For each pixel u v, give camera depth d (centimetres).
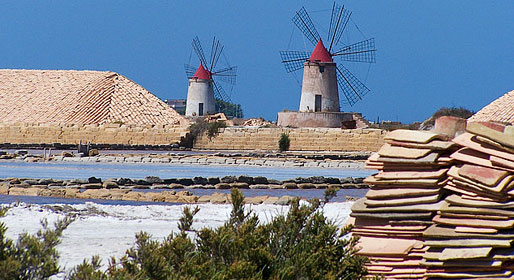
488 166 2952
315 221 3048
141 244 2711
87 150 18438
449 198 2967
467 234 2869
